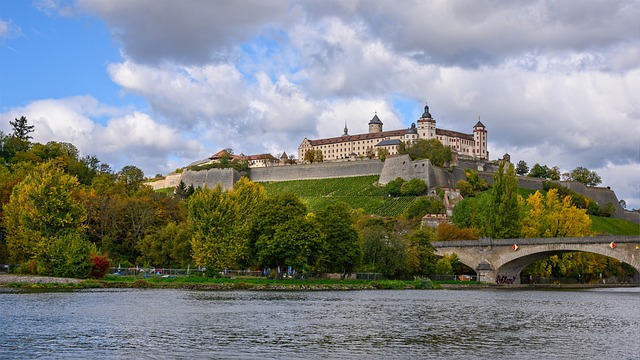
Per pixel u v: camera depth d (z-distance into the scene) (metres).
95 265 122.19
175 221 165.75
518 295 125.69
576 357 51.91
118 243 154.88
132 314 72.62
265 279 135.50
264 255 131.88
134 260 153.25
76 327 61.78
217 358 48.75
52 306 78.56
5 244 132.88
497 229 169.88
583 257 187.75
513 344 57.75
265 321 69.56
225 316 73.25
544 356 52.19
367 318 74.75
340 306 88.94
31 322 64.56
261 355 50.28
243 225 133.25
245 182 156.38
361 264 151.12
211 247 129.25
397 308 87.94
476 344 57.38
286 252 130.38
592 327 70.50
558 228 176.62
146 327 62.91
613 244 141.62
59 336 56.72
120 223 154.00
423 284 145.25
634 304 104.62
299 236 130.88
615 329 69.00
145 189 193.12
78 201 147.12
